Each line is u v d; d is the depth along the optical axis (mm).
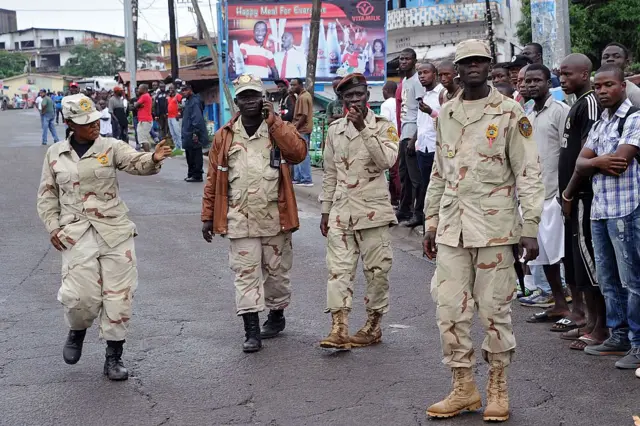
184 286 8719
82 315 5891
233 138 6566
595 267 6184
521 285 7520
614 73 5707
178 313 7680
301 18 22922
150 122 22875
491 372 5020
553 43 10484
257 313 6570
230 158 6539
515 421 4957
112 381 5875
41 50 102688
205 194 6652
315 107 23609
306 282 8812
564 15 10508
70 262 5836
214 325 7277
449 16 32875
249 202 6461
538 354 6262
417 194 10820
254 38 22922
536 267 7559
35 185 16891
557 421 4945
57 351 6609
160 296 8312
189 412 5258
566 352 6293
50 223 5918
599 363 6004
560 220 6926
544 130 6988
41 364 6285
